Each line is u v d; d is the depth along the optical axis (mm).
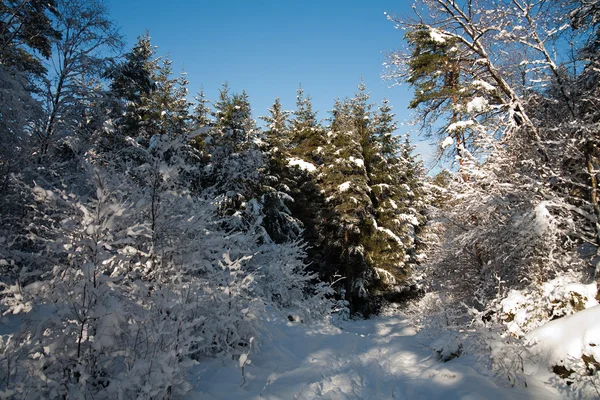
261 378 4820
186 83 20359
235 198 14438
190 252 5609
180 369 3639
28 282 4660
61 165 8164
